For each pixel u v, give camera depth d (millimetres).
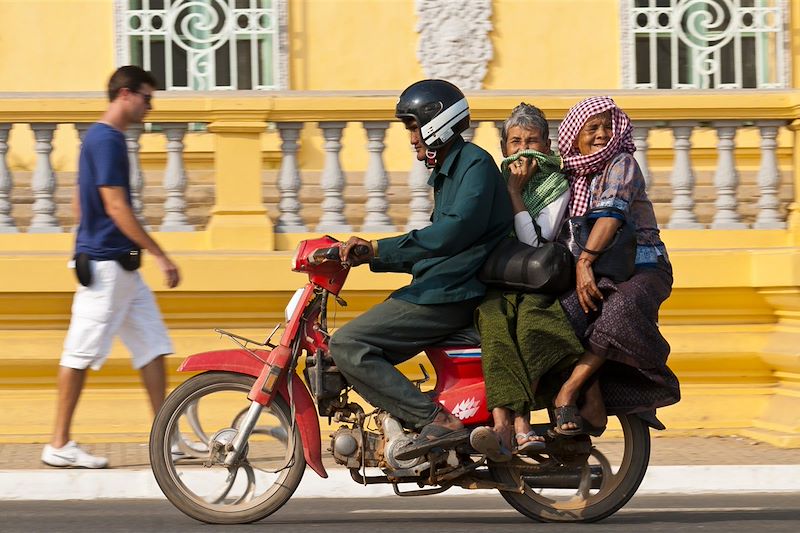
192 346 19547
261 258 19406
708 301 19922
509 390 12766
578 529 13555
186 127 20125
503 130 13961
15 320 19469
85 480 16234
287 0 27984
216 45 27922
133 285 16266
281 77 27969
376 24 28266
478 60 28281
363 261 12898
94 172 15773
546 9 28359
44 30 27641
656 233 13492
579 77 28469
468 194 12828
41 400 19422
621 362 12938
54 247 20078
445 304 12938
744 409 19891
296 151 20219
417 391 12898
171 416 13453
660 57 28547
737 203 20766
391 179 20750
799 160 20547
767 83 28594
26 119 19859
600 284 13008
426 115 12938
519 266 12852
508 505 15562
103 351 16281
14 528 13664
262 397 13211
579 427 12961
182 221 20141
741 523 14062
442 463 13008
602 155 13242
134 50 27812
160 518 14297
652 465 17141
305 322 13266
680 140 20625
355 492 16484
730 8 28484
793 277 19156
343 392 13297
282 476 13555
